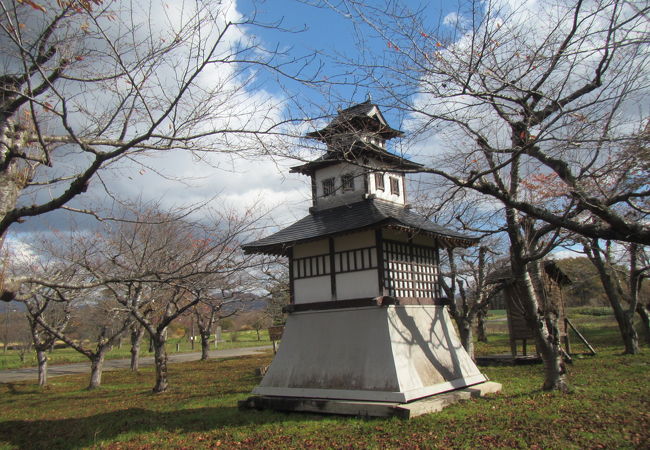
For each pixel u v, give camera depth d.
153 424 11.61
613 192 7.72
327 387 11.62
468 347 17.22
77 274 13.55
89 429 11.70
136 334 28.09
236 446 9.06
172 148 6.82
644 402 10.06
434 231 12.98
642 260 20.81
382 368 11.07
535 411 9.79
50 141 7.27
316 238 12.27
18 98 6.70
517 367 18.14
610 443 7.54
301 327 12.94
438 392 11.55
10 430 12.82
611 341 25.69
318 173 14.55
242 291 15.66
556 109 8.55
